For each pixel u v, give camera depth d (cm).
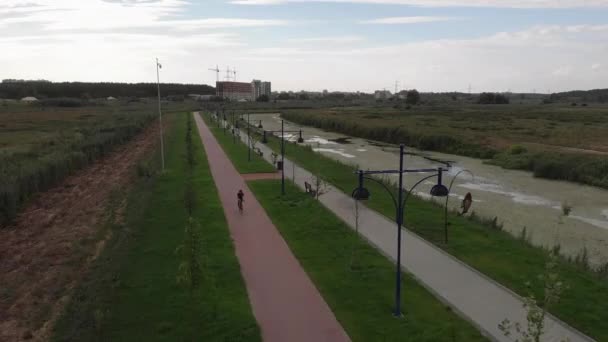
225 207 2412
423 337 1111
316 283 1437
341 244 1805
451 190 3184
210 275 1459
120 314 1255
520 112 11075
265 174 3472
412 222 2131
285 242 1844
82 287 1480
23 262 1805
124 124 7412
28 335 1226
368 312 1247
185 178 3275
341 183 3120
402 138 6112
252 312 1248
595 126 7175
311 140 6631
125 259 1672
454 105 16450
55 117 10306
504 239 1902
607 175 3353
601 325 1179
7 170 3381
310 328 1165
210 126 8250
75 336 1175
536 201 2877
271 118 11619
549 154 4097
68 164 3778
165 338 1125
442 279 1476
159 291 1386
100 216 2455
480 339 1106
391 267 1569
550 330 1154
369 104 18600
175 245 1794
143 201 2581
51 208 2700
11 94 18275
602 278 1537
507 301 1317
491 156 4684
